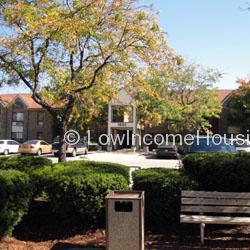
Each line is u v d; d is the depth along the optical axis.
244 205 8.04
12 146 41.19
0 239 7.62
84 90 12.90
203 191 8.26
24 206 7.93
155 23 11.93
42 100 12.58
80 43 12.27
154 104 38.34
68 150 35.69
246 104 42.72
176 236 8.09
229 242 7.67
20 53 11.50
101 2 11.55
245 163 8.61
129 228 6.41
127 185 8.56
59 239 7.99
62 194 8.25
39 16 11.41
